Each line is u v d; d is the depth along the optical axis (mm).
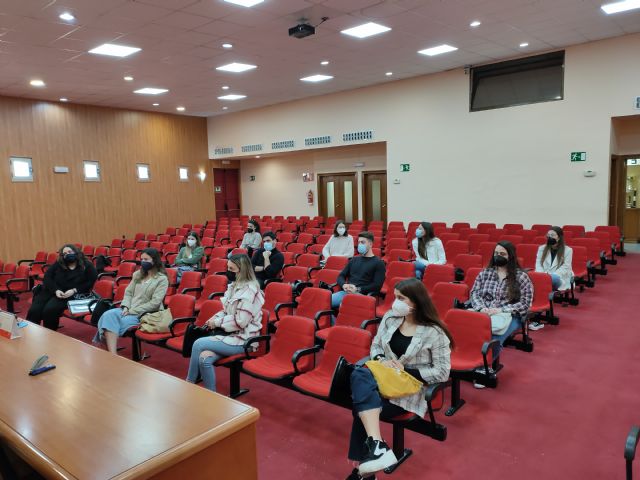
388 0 6129
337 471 2795
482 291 4465
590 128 8961
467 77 10281
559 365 4242
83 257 5844
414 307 2883
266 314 3986
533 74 9570
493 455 2881
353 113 12227
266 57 8617
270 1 5945
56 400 2064
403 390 2645
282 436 3227
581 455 2850
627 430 3121
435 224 10359
